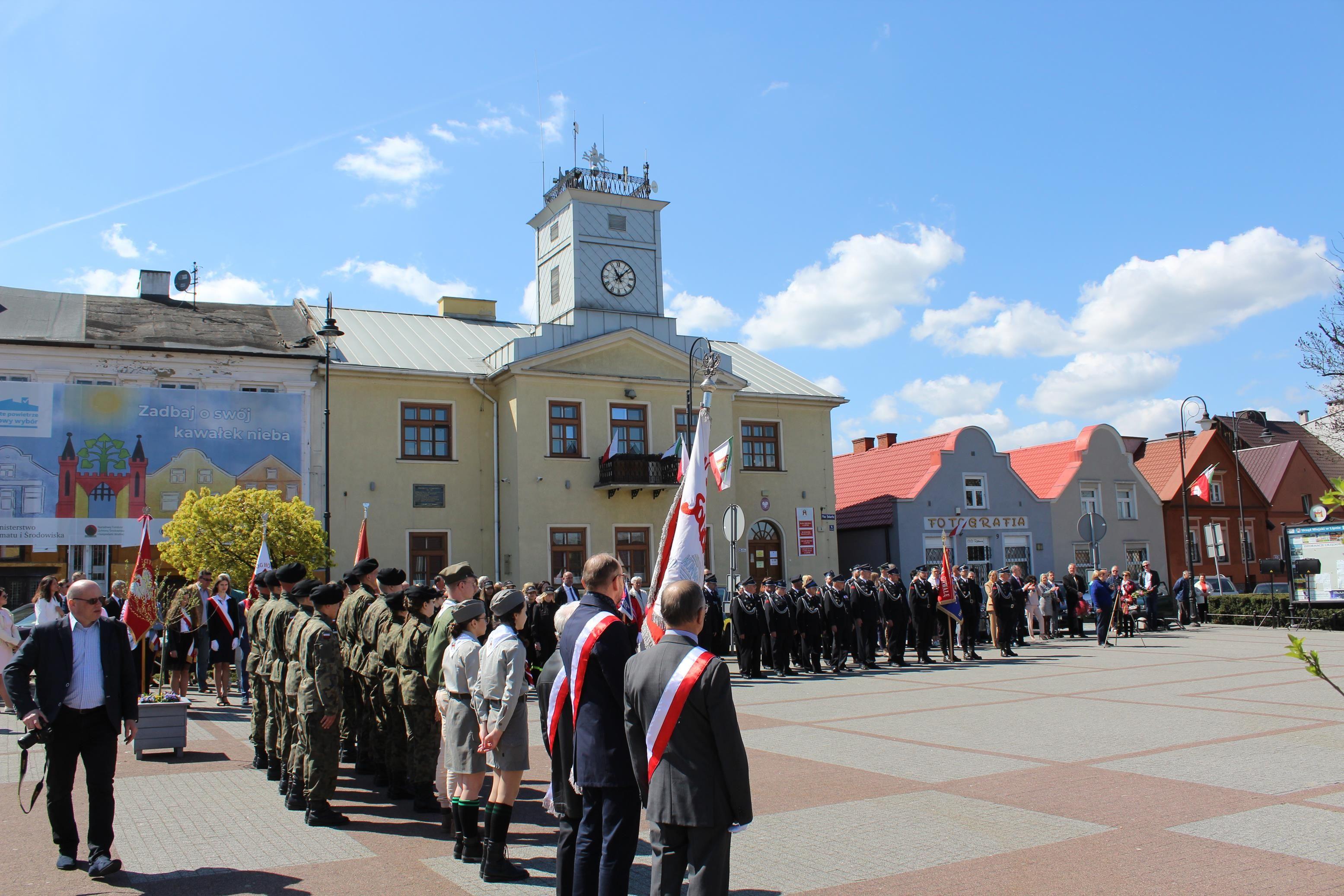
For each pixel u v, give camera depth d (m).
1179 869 6.42
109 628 7.26
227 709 16.36
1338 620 29.77
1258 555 45.62
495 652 6.81
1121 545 41.03
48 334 26.95
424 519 29.78
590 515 30.86
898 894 6.09
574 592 17.83
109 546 26.05
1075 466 40.56
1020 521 38.62
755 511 34.91
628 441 31.86
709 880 4.62
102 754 7.05
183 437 26.94
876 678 19.44
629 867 5.45
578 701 5.67
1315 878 6.19
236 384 27.81
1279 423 63.06
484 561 30.52
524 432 30.16
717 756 4.72
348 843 7.67
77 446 25.89
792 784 9.38
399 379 29.94
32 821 8.59
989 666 21.11
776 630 20.59
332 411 28.97
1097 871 6.43
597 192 34.75
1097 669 19.34
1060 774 9.42
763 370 38.62
